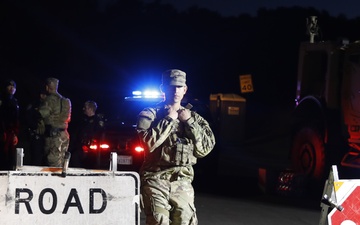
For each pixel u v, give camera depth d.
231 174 17.97
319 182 13.20
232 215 10.95
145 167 6.01
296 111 13.87
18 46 39.84
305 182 13.28
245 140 30.23
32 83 37.69
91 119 12.50
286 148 28.05
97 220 5.29
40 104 10.83
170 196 5.94
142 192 5.99
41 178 5.20
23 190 5.14
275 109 37.22
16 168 5.53
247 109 37.03
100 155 12.48
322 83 13.67
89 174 5.30
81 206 5.27
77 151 12.41
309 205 12.24
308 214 11.20
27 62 39.81
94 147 12.45
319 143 13.20
